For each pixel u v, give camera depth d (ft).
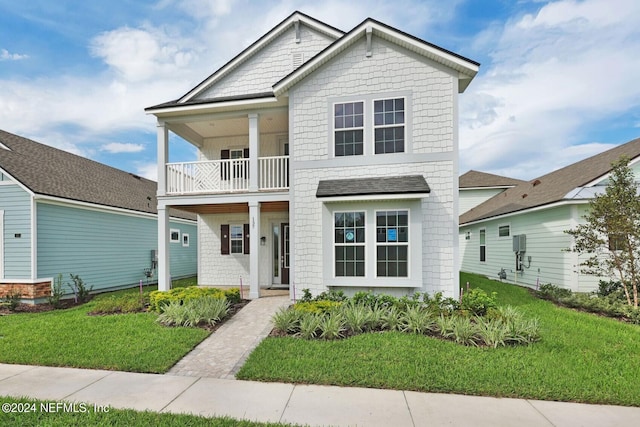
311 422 11.10
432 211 26.68
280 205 35.14
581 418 11.37
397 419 11.27
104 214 41.83
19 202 32.50
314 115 29.07
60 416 11.36
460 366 15.01
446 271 26.25
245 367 15.31
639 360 15.81
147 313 25.32
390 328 20.31
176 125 36.52
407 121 27.30
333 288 27.27
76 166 47.47
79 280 35.91
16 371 15.62
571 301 28.04
